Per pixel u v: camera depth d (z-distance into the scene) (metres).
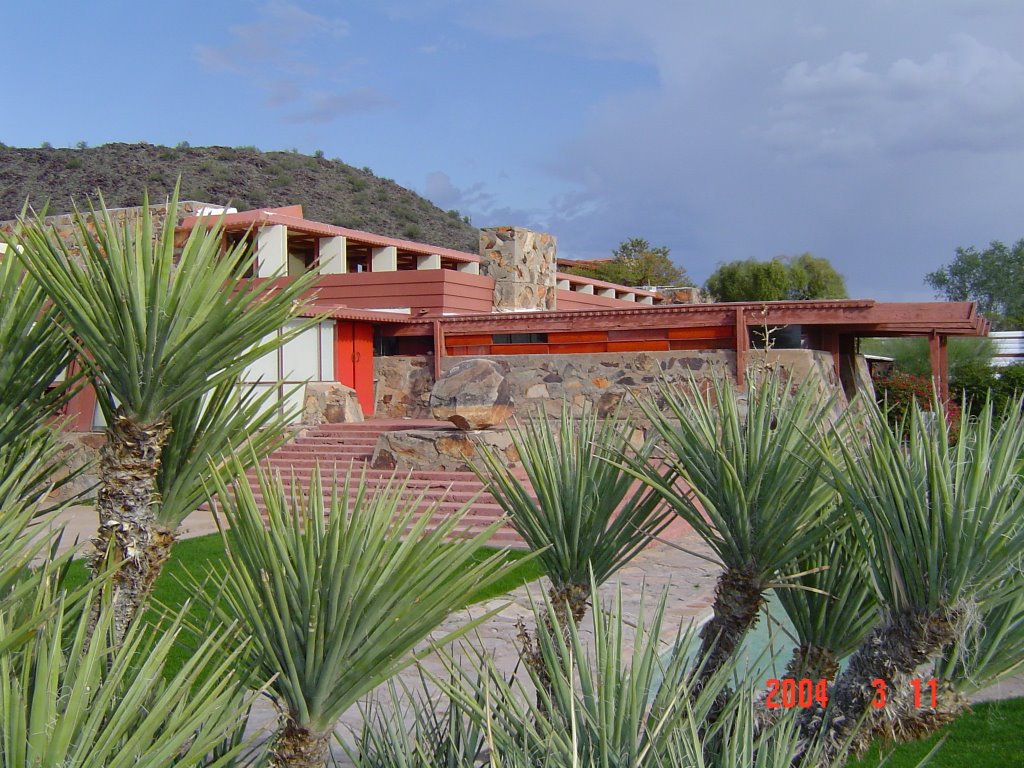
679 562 11.51
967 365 23.45
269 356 17.70
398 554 2.12
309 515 2.22
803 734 2.60
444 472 14.57
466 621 8.29
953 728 6.07
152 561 2.28
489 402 14.41
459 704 2.41
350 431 17.50
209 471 2.39
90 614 2.17
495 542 11.85
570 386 18.00
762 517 2.66
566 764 2.22
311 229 20.52
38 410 2.37
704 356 16.88
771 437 2.70
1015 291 67.81
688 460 2.80
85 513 12.91
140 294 2.10
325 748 2.18
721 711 2.72
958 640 2.33
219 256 2.30
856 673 2.46
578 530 3.07
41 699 1.56
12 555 1.99
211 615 2.30
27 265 2.14
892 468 2.31
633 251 55.66
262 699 6.06
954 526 2.18
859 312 15.91
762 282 42.28
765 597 2.89
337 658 2.08
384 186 88.00
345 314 18.84
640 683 2.39
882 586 2.39
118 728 1.66
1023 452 2.40
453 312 20.78
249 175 78.81
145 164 75.50
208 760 2.22
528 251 23.39
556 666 2.50
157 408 2.20
